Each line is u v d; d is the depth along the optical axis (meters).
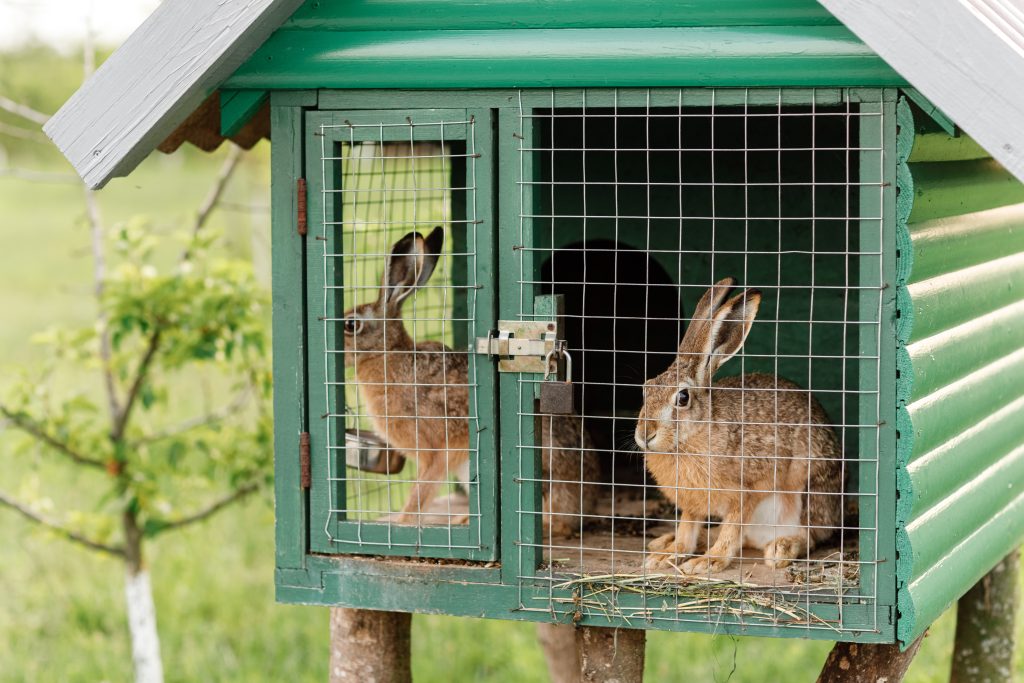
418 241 4.93
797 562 4.62
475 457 4.45
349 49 4.38
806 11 4.05
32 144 12.72
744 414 4.81
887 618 4.15
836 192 5.51
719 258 5.71
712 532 5.08
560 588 4.42
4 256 18.89
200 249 7.06
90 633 8.42
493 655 7.98
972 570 4.68
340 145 4.61
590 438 5.43
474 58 4.29
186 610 8.68
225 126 4.52
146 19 4.21
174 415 10.41
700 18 4.14
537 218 4.40
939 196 4.40
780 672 7.66
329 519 4.58
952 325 4.52
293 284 4.53
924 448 4.23
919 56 3.64
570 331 5.84
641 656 4.66
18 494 9.31
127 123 4.26
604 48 4.20
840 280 5.57
